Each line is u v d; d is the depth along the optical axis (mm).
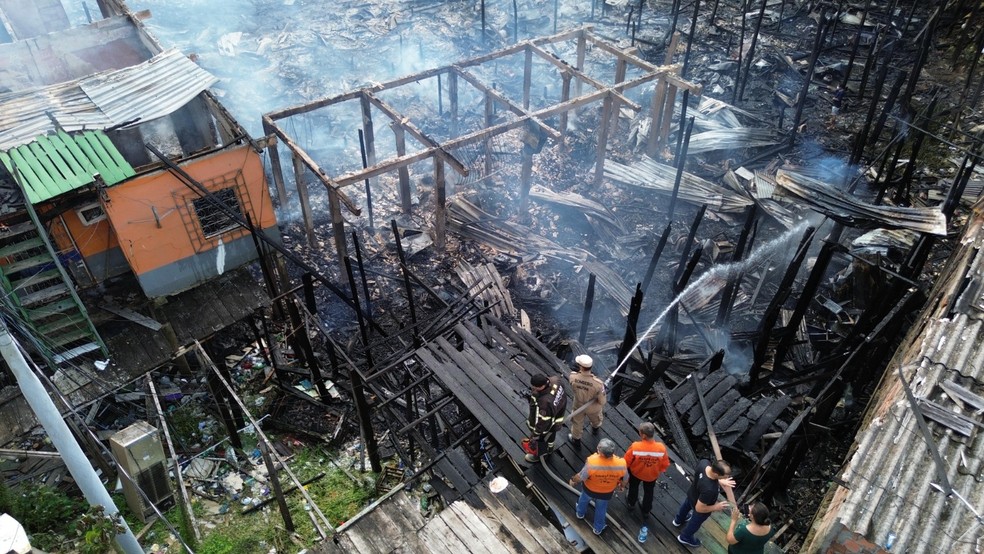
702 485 9070
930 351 10508
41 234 13180
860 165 24672
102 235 15539
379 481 14602
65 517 12922
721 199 23188
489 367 12875
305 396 16312
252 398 16516
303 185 19656
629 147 26031
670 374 16734
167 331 15164
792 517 13922
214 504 14016
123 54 20672
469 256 21031
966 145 24828
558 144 25906
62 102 15914
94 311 15609
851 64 27484
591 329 18641
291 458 15234
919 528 8156
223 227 16312
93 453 14203
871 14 33500
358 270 20250
